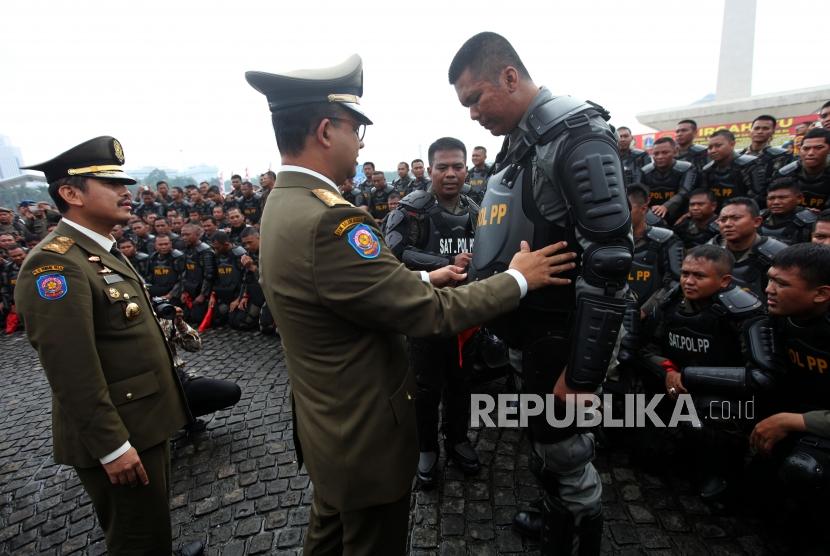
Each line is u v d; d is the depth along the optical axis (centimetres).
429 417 234
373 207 891
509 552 196
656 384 257
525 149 130
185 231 604
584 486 150
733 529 201
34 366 509
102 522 164
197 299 594
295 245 107
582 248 123
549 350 139
